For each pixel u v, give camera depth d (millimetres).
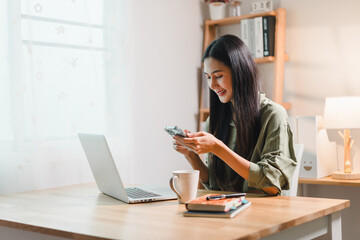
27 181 2256
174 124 3225
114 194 1686
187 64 3346
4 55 2178
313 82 3123
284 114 1773
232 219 1265
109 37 2682
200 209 1340
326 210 1414
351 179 2748
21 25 2238
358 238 2990
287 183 1694
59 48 2414
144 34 2979
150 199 1599
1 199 1763
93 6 2609
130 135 2787
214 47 1797
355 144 2982
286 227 1230
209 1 3404
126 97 2760
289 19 3211
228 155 1635
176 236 1099
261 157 1729
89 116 2561
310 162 2799
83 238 1157
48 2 2363
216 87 1824
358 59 2941
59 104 2410
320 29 3084
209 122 2008
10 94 2191
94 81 2586
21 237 1396
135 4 2904
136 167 2922
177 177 1532
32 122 2268
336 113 2736
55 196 1799
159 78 3100
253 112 1787
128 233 1144
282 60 3156
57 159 2393
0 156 2162
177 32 3256
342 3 2994
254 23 3174
